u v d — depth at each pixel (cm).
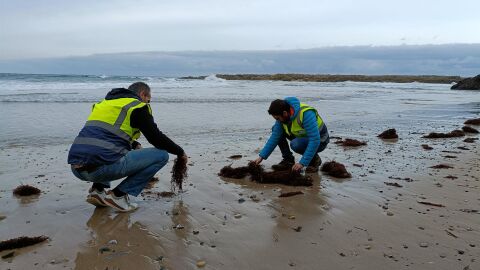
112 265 345
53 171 649
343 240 399
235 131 1090
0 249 368
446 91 3738
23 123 1124
